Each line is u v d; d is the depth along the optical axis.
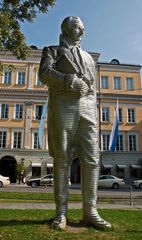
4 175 40.94
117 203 14.09
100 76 45.62
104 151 42.97
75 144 6.00
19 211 9.10
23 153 41.28
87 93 6.06
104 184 32.41
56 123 5.88
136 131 44.44
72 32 6.23
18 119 42.62
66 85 5.73
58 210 5.82
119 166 42.53
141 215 9.06
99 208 11.32
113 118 44.38
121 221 7.40
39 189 25.95
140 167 42.78
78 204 13.03
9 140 42.03
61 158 5.82
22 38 13.65
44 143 41.50
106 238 5.14
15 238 4.99
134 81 46.00
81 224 5.96
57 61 6.08
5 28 12.50
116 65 46.09
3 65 14.54
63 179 5.84
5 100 43.00
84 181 5.93
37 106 43.25
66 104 5.88
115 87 45.59
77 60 6.05
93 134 5.96
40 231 5.48
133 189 31.52
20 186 33.25
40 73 6.04
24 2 13.78
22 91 43.16
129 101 45.28
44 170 40.84
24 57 13.98
